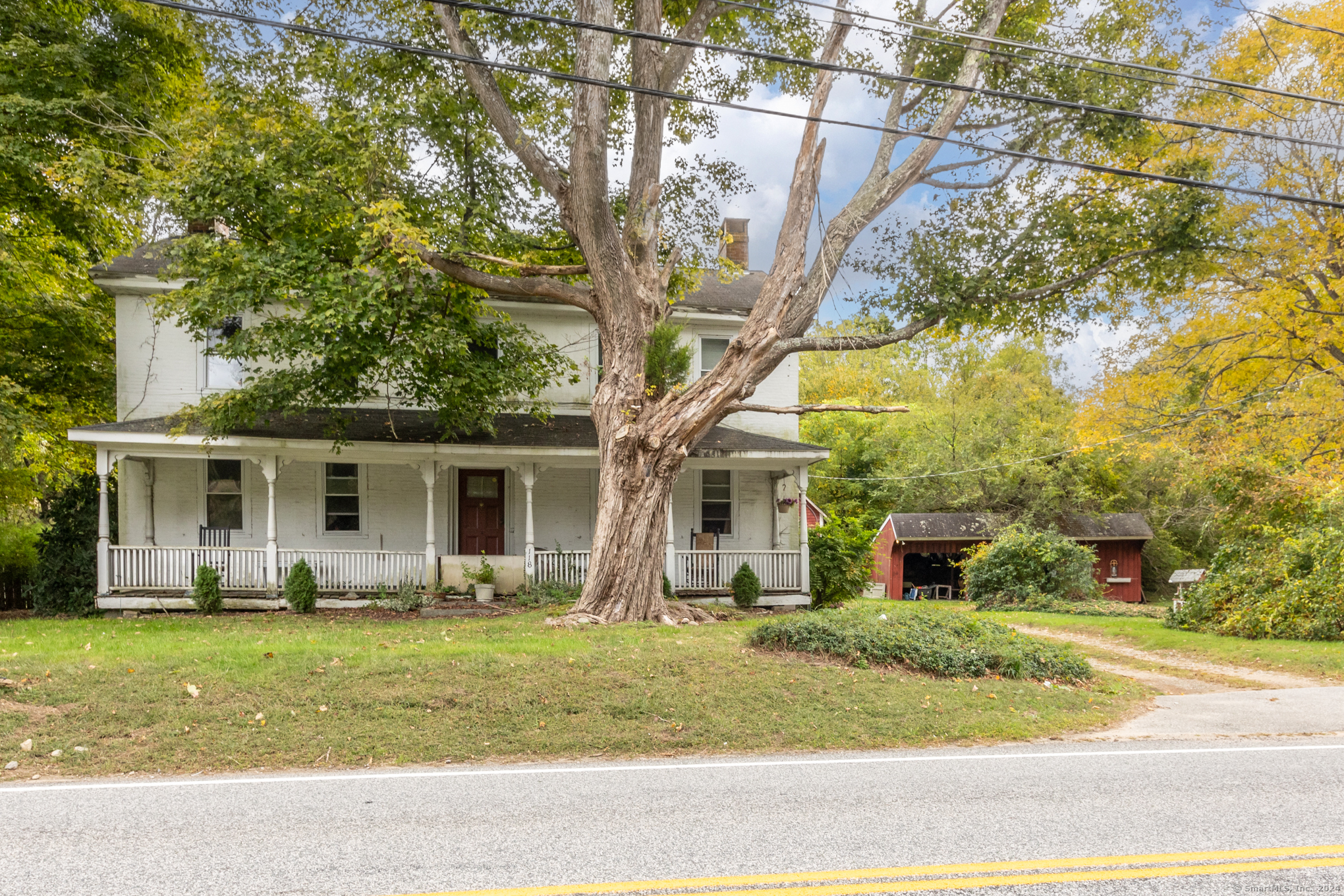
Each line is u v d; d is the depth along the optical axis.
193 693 7.92
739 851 4.61
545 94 15.91
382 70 15.03
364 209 13.21
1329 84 19.92
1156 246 15.10
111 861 4.41
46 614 15.52
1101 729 8.49
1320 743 7.78
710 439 18.45
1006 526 29.72
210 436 15.05
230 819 5.17
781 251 13.48
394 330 14.30
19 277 16.78
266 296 13.98
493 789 5.93
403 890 4.03
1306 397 21.41
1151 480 34.25
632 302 13.62
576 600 15.96
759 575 18.19
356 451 16.02
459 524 18.80
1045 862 4.47
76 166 14.43
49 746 6.85
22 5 16.39
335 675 8.64
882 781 6.20
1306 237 20.72
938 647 10.66
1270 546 17.81
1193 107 16.55
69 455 20.22
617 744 7.41
